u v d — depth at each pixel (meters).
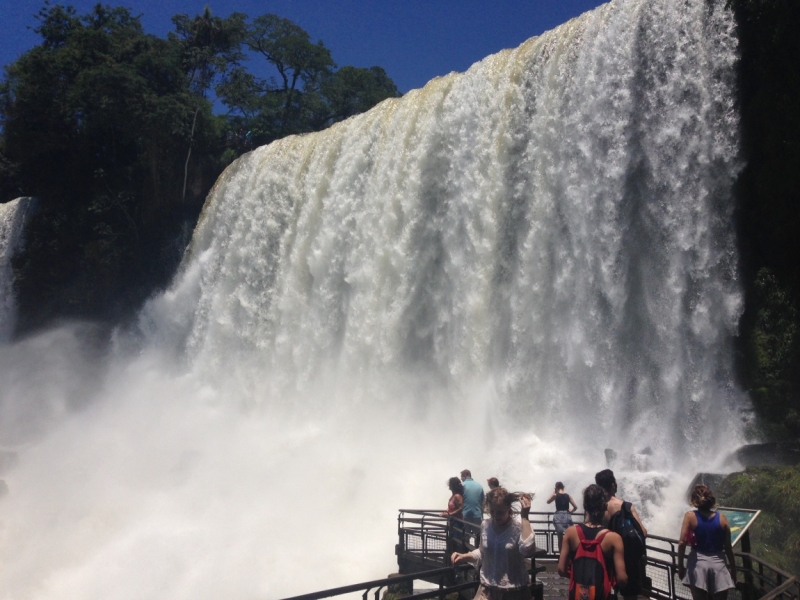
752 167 21.97
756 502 17.72
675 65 23.19
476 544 13.18
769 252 21.97
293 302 37.16
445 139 30.30
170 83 58.09
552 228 25.78
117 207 55.03
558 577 14.48
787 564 16.27
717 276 22.05
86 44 57.28
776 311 21.30
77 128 56.53
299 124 66.25
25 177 63.22
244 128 63.09
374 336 31.61
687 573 9.69
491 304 27.36
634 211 23.80
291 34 68.94
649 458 21.25
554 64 26.56
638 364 23.17
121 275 53.94
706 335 22.02
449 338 29.06
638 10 24.41
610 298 23.77
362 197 34.38
